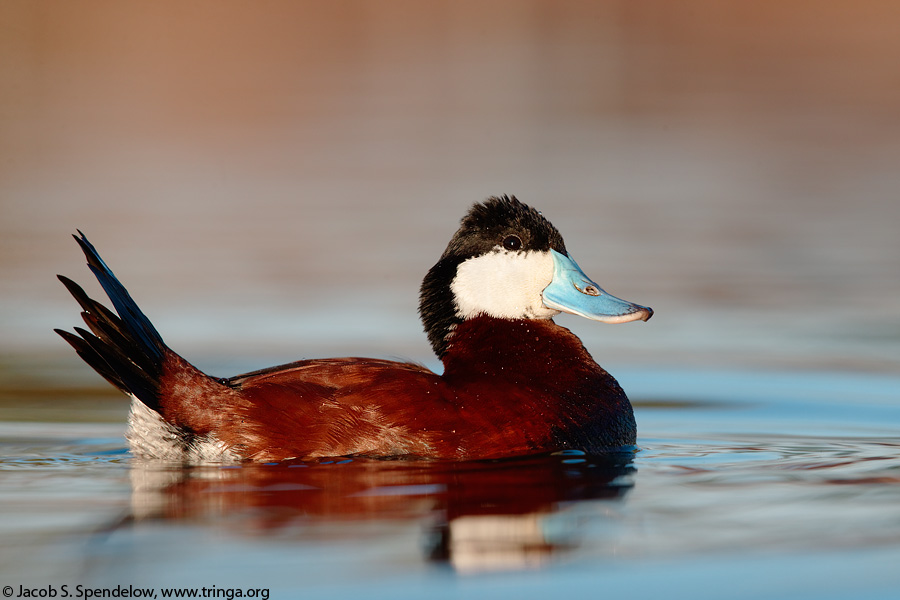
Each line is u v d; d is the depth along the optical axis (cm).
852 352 1177
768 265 1579
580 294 849
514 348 834
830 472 712
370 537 571
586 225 1833
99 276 757
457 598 500
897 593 506
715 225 1842
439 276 858
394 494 646
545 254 858
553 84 3198
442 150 2506
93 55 3241
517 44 3672
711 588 514
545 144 2562
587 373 825
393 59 3491
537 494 650
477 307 849
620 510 619
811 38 3641
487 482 675
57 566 530
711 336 1251
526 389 785
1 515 607
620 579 523
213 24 3419
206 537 569
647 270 1546
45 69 3139
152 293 1434
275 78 3253
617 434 802
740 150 2483
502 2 4088
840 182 2184
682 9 3925
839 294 1422
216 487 663
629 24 3909
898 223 1845
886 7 3769
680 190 2123
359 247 1698
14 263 1585
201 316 1322
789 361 1145
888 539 573
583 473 704
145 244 1731
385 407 737
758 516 609
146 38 3322
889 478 695
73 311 1347
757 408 968
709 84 3180
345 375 760
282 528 583
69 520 596
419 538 570
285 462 726
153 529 581
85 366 1121
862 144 2522
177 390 739
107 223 1878
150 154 2473
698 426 898
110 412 936
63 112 2817
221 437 731
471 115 2891
